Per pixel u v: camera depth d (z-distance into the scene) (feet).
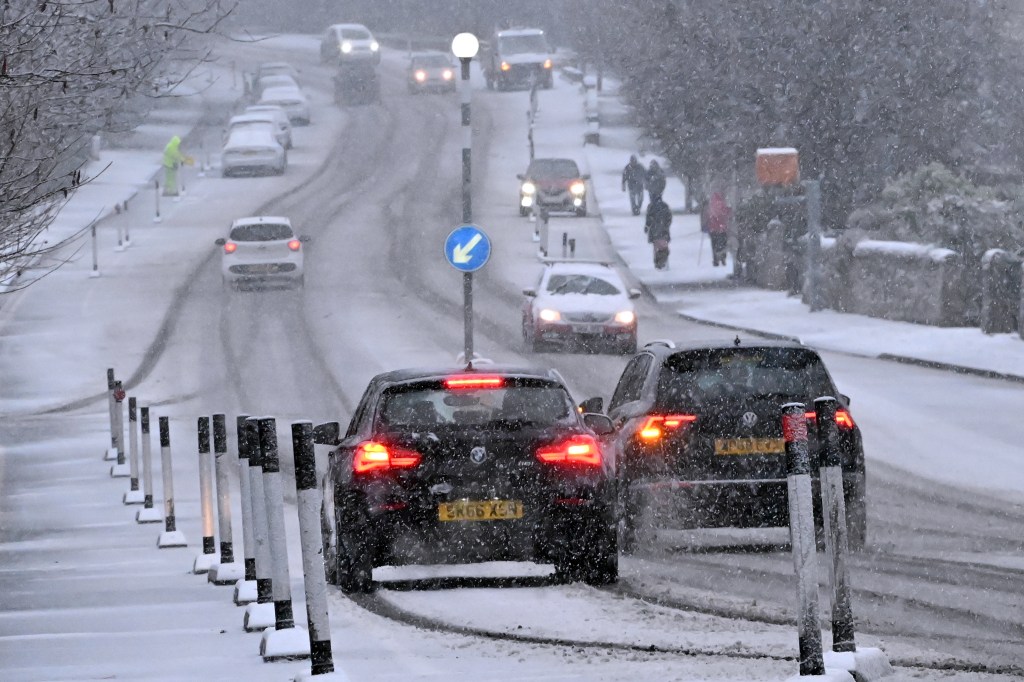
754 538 147.13
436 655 91.15
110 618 113.39
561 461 121.39
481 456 120.78
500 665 86.53
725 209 498.28
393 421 122.83
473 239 275.39
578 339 327.06
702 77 491.31
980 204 354.95
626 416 143.74
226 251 426.51
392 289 435.94
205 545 143.95
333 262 486.79
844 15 460.14
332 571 128.67
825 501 76.33
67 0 115.55
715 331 362.33
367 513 120.06
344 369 311.88
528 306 338.13
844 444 137.08
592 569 121.19
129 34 118.42
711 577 124.26
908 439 215.72
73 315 396.16
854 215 382.42
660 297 437.99
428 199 627.87
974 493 172.35
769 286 444.96
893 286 359.25
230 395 288.71
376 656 91.04
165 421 161.07
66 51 114.93
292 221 574.56
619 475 141.28
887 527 150.00
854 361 307.37
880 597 110.22
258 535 105.81
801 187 453.99
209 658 93.30
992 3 466.29
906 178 379.35
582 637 96.12
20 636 106.01
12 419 278.26
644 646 91.56
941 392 260.21
